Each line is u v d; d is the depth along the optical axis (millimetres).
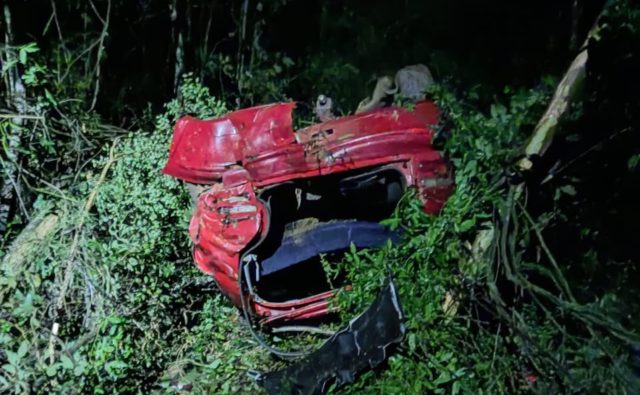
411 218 4457
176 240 5105
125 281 4812
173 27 8258
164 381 4719
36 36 7906
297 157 4590
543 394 4023
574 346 4234
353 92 8492
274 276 4898
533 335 4152
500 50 9047
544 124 4355
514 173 4328
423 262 4289
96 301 4715
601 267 4605
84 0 8250
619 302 4410
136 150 5277
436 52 8914
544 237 4734
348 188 4770
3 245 5527
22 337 4434
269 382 4430
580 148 4520
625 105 4484
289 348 4824
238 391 4602
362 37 9273
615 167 4629
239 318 5000
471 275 4238
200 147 4723
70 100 6090
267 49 9125
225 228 4574
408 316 4211
